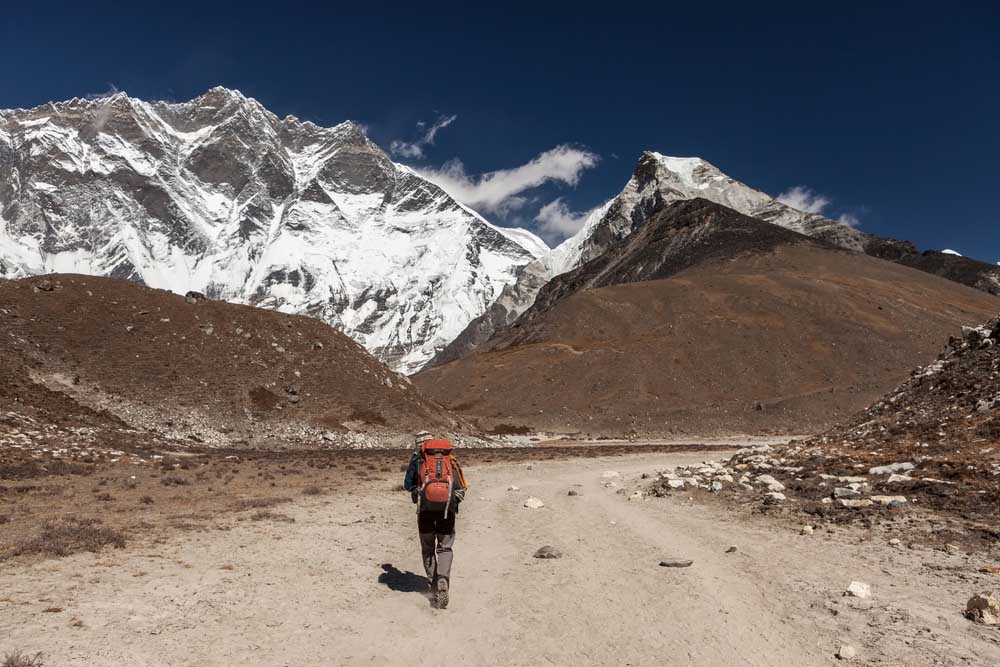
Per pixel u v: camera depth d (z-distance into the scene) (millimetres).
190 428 46594
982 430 20000
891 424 24516
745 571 10414
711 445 66688
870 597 8852
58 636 6738
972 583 9430
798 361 105750
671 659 6836
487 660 6805
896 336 111000
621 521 15445
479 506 18422
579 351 115750
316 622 7734
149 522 13391
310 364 57531
